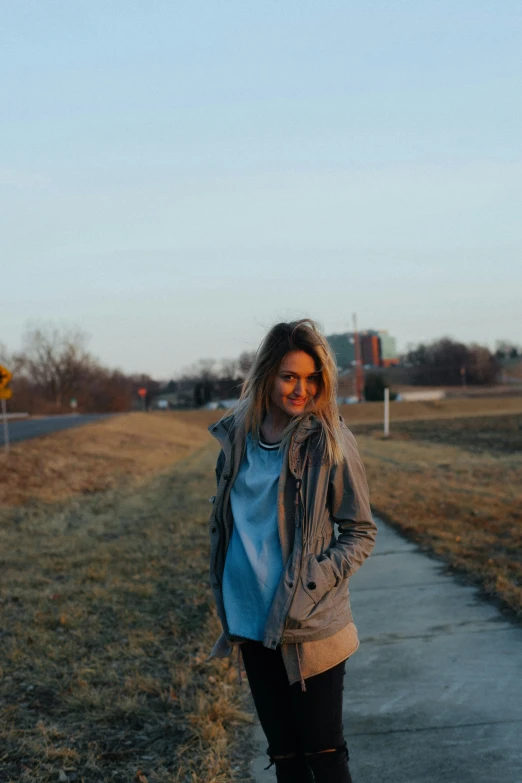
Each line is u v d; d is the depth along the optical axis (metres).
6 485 17.19
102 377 114.44
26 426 47.34
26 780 3.57
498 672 4.65
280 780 2.64
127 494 17.00
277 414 2.62
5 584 7.83
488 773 3.45
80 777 3.62
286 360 2.52
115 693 4.65
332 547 2.53
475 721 4.00
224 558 2.63
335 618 2.46
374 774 3.52
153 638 5.67
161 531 11.03
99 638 5.75
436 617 5.89
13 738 4.05
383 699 4.38
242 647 2.57
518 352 170.75
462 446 29.80
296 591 2.40
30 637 5.79
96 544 10.23
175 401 131.25
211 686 4.66
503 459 22.19
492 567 7.11
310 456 2.48
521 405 87.88
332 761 2.46
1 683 4.89
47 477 19.38
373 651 5.20
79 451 27.52
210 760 3.67
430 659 4.96
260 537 2.50
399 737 3.88
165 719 4.21
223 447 2.64
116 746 3.95
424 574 7.34
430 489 13.93
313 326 2.59
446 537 8.91
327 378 2.54
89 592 7.23
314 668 2.41
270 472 2.54
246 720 4.22
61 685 4.78
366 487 2.55
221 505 2.61
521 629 5.43
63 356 108.94
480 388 135.00
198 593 7.05
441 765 3.55
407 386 139.25
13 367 102.75
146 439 39.47
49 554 9.61
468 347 146.38
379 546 8.88
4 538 11.02
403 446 30.09
